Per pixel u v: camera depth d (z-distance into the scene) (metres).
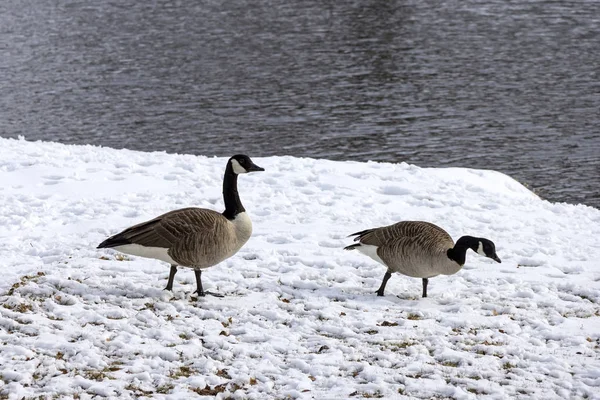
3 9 91.12
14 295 10.46
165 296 10.84
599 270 12.91
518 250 13.80
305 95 51.78
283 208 15.91
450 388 8.29
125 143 41.25
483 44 68.62
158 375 8.46
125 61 63.59
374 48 67.81
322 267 12.78
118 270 12.05
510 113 46.31
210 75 58.38
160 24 81.25
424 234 10.88
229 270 12.25
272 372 8.70
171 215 10.41
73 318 9.88
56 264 12.13
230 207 10.88
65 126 45.00
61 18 84.81
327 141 40.75
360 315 10.54
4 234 13.90
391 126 43.69
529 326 10.31
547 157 36.84
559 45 67.00
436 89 53.06
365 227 14.88
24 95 52.59
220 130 43.59
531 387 8.42
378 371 8.75
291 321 10.28
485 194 17.91
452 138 40.91
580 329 10.20
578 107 47.47
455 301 11.30
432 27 77.31
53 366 8.45
